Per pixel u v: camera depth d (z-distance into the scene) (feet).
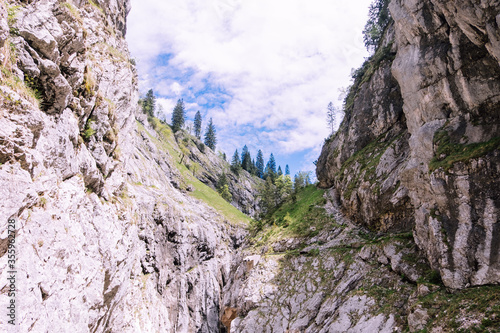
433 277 73.56
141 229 136.56
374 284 94.79
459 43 75.51
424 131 84.43
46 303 36.91
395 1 101.04
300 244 156.87
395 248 98.84
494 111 68.44
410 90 94.58
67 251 44.09
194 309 168.25
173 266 168.14
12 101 35.78
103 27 119.03
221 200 318.04
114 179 85.66
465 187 65.92
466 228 64.95
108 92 107.86
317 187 220.84
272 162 607.78
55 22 47.62
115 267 66.74
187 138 424.46
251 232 224.12
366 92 167.73
